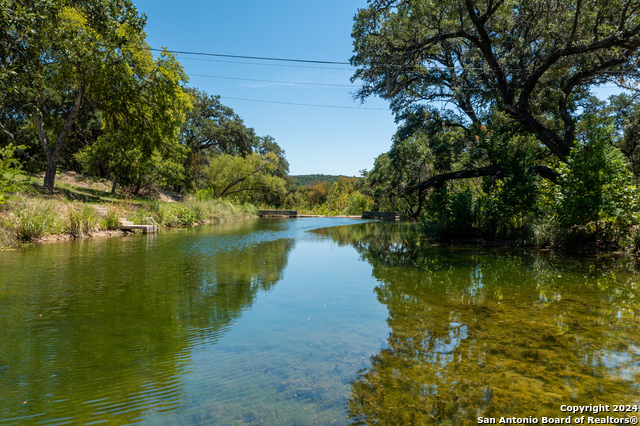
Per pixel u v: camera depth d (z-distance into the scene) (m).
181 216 18.20
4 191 10.41
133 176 23.72
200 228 17.45
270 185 40.66
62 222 11.16
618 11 10.98
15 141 22.81
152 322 3.70
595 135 9.10
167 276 6.00
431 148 19.11
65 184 21.98
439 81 15.57
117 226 13.62
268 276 6.18
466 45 16.31
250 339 3.25
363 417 1.99
